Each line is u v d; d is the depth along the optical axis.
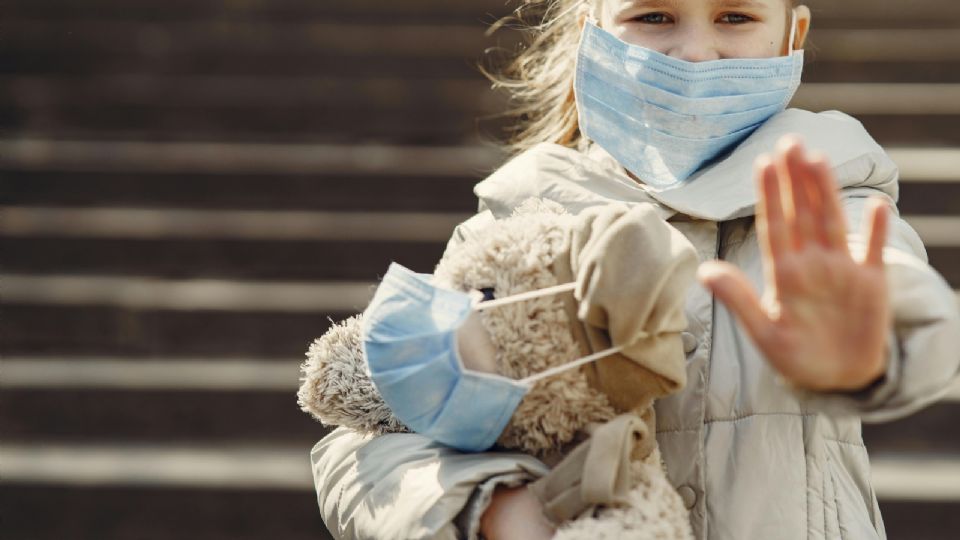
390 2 6.26
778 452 1.42
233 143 5.72
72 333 4.74
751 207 1.48
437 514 1.26
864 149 1.52
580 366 1.27
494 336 1.28
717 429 1.45
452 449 1.36
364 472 1.41
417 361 1.29
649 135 1.67
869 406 1.11
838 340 1.04
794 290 1.04
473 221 1.67
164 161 5.42
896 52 5.85
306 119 5.78
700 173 1.68
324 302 4.75
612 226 1.25
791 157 1.03
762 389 1.43
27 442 4.37
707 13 1.63
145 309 4.71
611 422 1.23
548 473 1.26
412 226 5.10
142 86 5.84
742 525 1.42
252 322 4.70
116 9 6.16
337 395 1.47
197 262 5.05
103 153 5.48
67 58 6.03
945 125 5.50
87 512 3.94
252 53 6.01
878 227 1.02
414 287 1.32
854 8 6.14
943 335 1.12
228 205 5.36
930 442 4.09
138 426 4.37
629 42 1.67
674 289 1.22
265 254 5.05
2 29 6.05
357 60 6.00
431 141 5.76
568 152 1.62
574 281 1.28
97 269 5.08
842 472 1.49
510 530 1.25
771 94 1.64
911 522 3.65
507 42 5.99
